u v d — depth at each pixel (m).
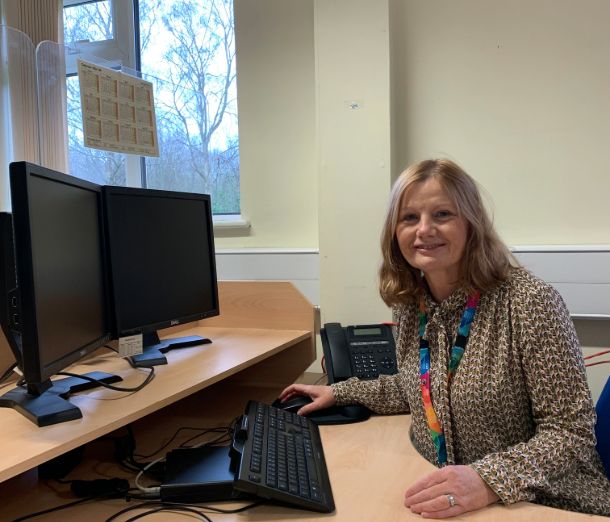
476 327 1.13
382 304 1.93
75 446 0.89
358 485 0.99
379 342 1.65
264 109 2.32
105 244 1.34
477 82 1.99
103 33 2.67
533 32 1.92
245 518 0.89
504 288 1.13
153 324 1.49
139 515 0.93
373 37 1.91
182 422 1.53
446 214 1.15
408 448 1.17
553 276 1.84
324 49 1.95
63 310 1.09
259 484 0.89
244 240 2.38
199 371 1.33
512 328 1.09
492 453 1.03
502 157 1.98
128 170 2.52
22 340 0.95
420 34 2.04
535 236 1.95
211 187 2.50
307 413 1.36
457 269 1.18
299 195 2.28
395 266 1.29
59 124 2.28
